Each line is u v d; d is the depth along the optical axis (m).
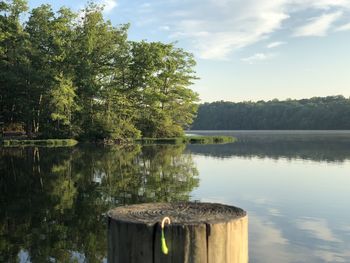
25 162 27.70
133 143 52.56
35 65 53.41
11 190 17.00
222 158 33.12
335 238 10.22
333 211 13.39
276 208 13.91
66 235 10.35
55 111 51.06
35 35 54.38
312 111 149.25
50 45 53.41
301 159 32.47
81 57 55.56
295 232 10.73
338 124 141.25
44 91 51.31
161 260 2.66
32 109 52.78
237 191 17.30
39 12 54.88
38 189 17.19
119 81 58.94
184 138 60.44
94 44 56.25
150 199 15.09
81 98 55.09
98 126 52.56
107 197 15.39
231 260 2.76
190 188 17.86
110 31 58.97
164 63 60.62
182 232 2.64
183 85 64.25
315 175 22.84
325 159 32.34
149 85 60.09
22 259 8.66
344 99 164.38
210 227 2.67
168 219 2.70
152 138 59.97
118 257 2.76
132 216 2.93
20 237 10.20
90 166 25.50
